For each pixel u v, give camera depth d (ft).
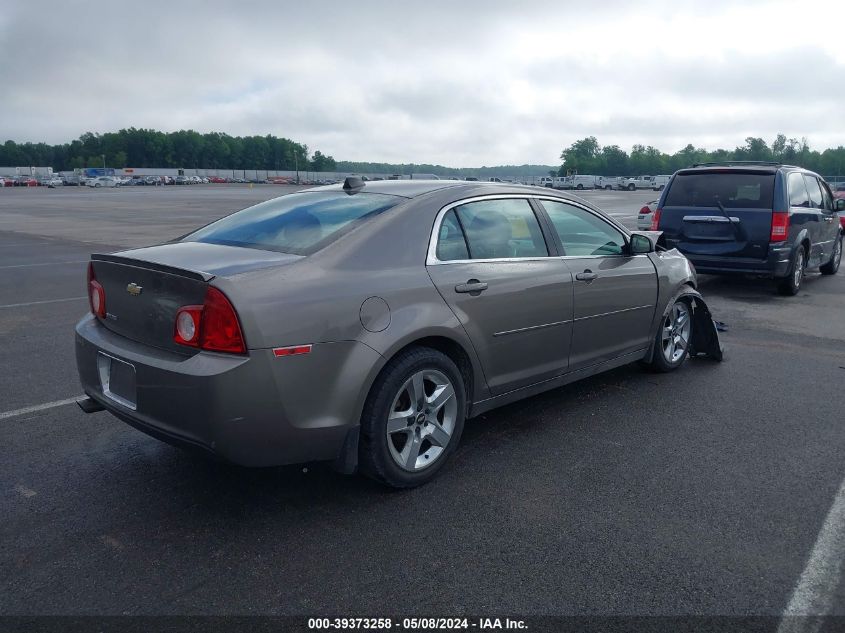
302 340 10.46
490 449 14.08
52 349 21.98
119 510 11.58
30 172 416.26
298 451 10.79
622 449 14.11
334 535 10.79
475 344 12.95
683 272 18.88
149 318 11.16
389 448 11.74
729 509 11.63
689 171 32.40
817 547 10.46
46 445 14.23
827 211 36.99
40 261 44.96
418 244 12.39
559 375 15.31
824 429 15.29
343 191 13.94
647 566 9.96
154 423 10.79
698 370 19.80
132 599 9.21
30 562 10.05
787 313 28.58
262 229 12.92
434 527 11.03
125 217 93.30
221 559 10.14
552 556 10.21
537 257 14.52
